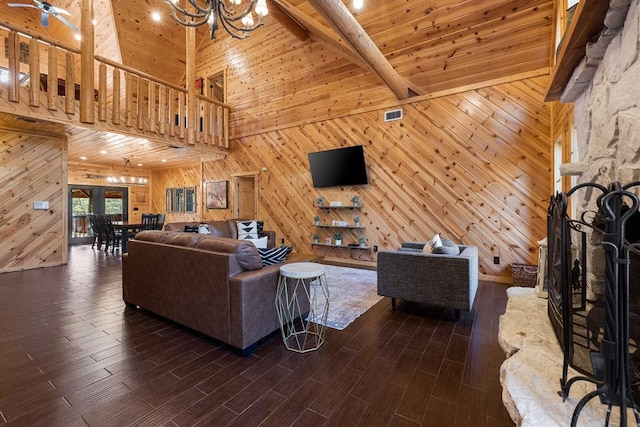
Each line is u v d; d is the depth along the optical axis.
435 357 2.26
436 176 4.73
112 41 6.70
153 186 10.03
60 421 1.57
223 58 7.36
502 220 4.25
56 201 5.38
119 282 4.33
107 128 4.86
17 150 4.92
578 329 1.28
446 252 3.07
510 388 1.11
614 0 1.24
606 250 0.85
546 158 3.96
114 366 2.12
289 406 1.71
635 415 0.84
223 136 7.24
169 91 5.86
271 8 5.04
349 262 5.72
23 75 5.27
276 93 6.60
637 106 1.22
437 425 1.57
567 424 0.93
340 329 2.79
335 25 3.08
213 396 1.79
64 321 2.91
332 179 5.75
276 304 2.51
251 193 7.82
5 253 4.88
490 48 4.08
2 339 2.52
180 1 6.28
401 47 4.62
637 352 0.96
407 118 4.98
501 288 3.99
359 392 1.84
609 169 1.53
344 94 5.67
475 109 4.41
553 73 2.08
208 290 2.42
